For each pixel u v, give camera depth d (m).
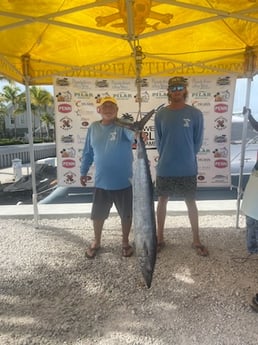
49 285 3.73
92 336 2.85
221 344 2.71
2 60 4.70
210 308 3.21
